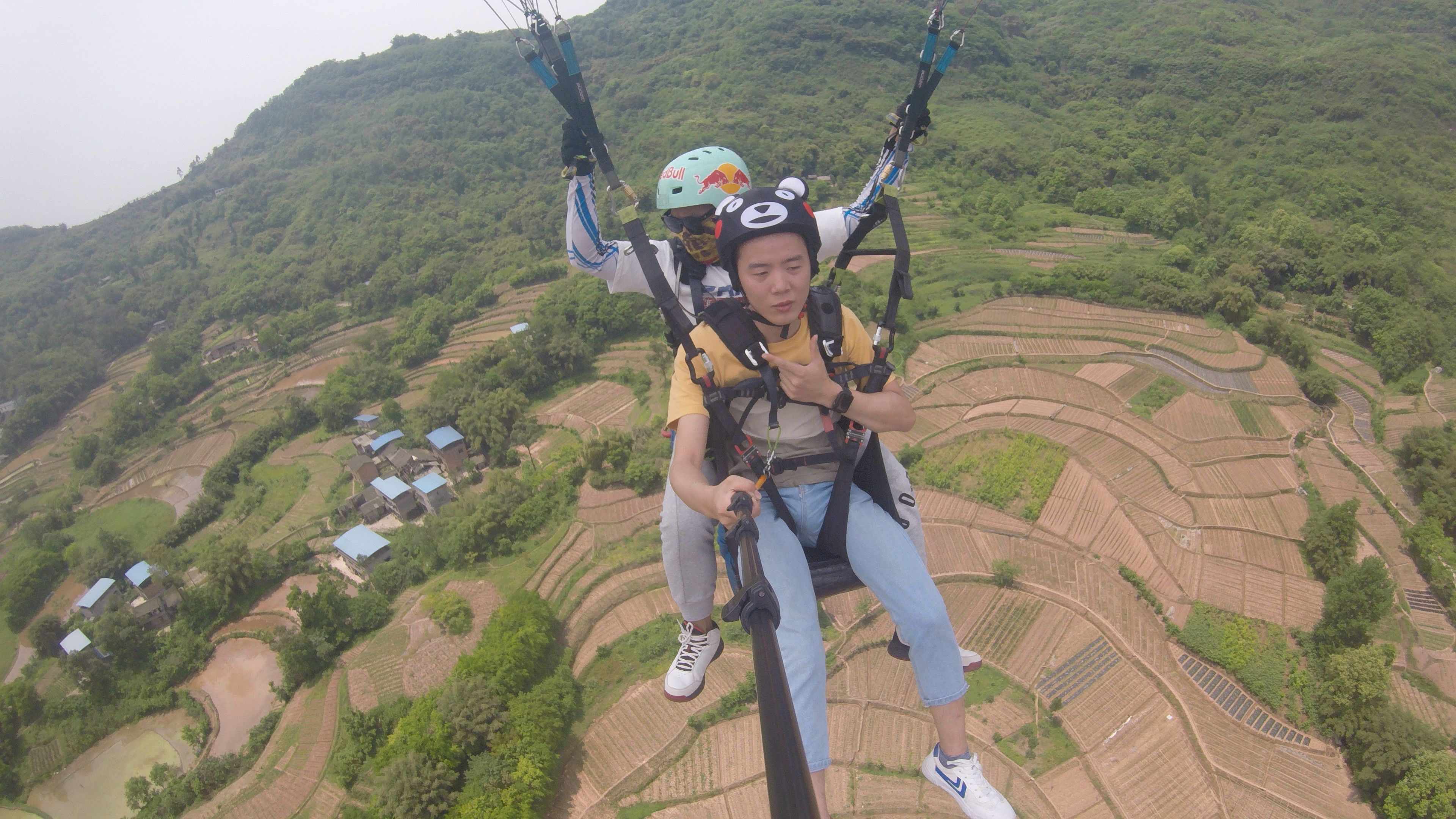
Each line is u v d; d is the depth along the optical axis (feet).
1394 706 125.49
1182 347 232.94
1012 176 410.72
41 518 273.75
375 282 383.24
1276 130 424.05
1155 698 135.33
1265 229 302.66
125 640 180.96
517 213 452.76
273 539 222.28
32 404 370.73
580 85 15.38
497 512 184.85
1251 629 144.46
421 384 302.25
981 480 182.29
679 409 14.34
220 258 549.54
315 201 547.08
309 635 164.04
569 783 130.41
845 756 127.44
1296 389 217.77
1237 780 123.95
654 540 179.73
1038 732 131.23
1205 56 506.89
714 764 129.70
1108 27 609.83
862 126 478.18
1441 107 412.77
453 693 128.47
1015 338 243.60
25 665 205.36
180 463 296.51
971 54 546.67
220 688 174.91
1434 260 303.89
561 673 143.84
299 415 280.51
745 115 488.85
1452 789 111.86
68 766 167.84
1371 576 137.39
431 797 118.62
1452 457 182.19
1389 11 571.69
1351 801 121.08
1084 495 177.78
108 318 463.42
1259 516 170.50
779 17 581.12
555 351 264.93
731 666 142.61
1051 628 147.95
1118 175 397.19
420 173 549.95
